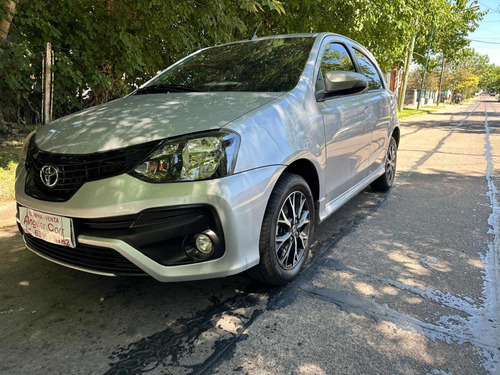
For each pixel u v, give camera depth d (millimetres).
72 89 7633
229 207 2016
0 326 2176
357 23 8734
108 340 2055
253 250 2193
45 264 2936
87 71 6996
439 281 2650
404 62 25547
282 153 2324
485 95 180875
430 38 26438
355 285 2600
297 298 2447
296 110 2564
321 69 3086
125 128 2180
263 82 2867
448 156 7684
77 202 2006
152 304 2402
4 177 4668
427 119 19438
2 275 2756
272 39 3486
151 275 1996
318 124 2744
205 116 2229
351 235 3494
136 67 7027
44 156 2170
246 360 1894
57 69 6621
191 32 7520
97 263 2111
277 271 2430
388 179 4949
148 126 2158
